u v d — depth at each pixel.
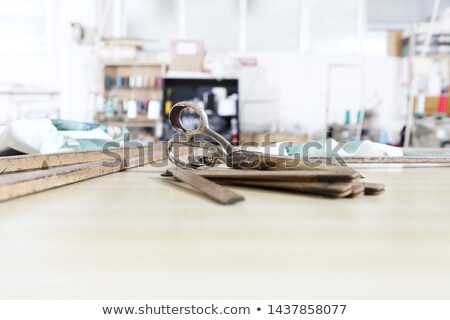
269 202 0.36
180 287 0.18
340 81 4.80
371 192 0.40
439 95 4.32
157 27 5.05
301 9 5.02
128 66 4.30
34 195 0.40
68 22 3.93
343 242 0.24
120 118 4.17
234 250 0.22
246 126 4.82
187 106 0.55
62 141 0.76
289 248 0.23
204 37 5.08
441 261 0.21
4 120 3.72
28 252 0.22
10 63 4.35
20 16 4.38
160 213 0.31
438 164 0.78
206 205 0.35
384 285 0.18
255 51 4.79
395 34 4.71
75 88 3.93
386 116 4.80
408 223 0.28
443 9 4.68
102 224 0.28
